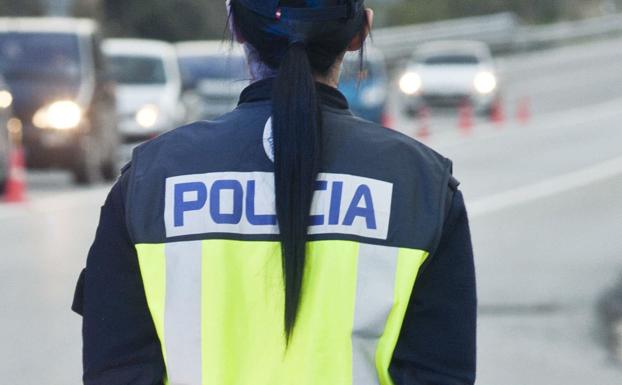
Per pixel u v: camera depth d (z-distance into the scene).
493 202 39.56
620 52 141.25
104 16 117.19
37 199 41.22
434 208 6.31
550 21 167.25
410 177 6.35
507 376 19.19
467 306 6.36
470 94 84.31
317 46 6.55
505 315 23.08
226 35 6.88
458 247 6.38
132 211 6.33
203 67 66.00
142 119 54.84
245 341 6.17
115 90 49.69
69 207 38.97
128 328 6.34
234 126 6.46
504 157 55.69
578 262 28.34
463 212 6.43
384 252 6.22
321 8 6.45
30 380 18.92
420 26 139.38
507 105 97.81
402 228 6.25
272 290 6.16
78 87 45.59
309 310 6.15
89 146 45.69
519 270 27.36
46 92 44.91
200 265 6.21
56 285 25.92
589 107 95.12
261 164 6.33
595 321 22.53
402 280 6.20
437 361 6.34
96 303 6.37
